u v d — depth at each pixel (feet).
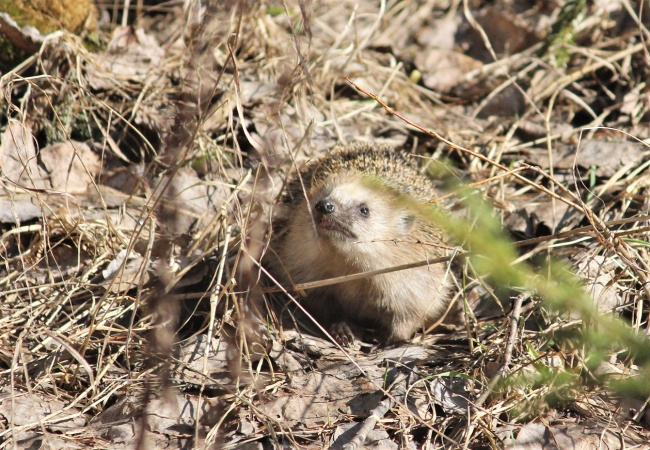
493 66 51.19
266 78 44.65
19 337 27.94
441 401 27.17
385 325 36.17
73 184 37.70
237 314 29.71
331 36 52.16
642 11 50.96
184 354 28.71
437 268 36.47
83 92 39.55
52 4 40.42
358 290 35.73
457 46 55.06
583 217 36.91
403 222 35.24
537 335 29.53
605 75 49.08
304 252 35.70
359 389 27.76
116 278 30.25
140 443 23.20
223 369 28.27
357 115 46.19
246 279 30.63
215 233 34.81
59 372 27.81
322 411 26.73
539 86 48.55
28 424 24.73
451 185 35.94
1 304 30.71
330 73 47.73
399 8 57.21
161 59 44.16
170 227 32.12
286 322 32.71
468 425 25.27
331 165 38.37
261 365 29.37
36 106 38.86
